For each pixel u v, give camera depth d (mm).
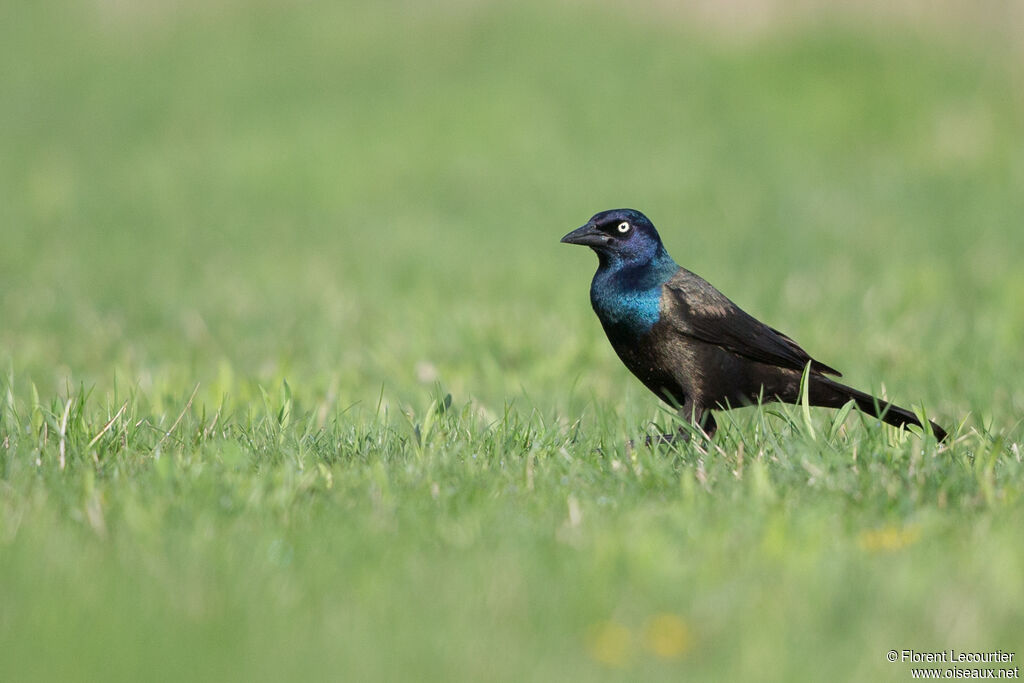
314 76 31719
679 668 4926
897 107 27203
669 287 8797
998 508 6625
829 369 8805
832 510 6574
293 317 15078
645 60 30609
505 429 8352
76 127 29781
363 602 5469
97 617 5309
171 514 6547
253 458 7828
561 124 27906
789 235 19656
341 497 6938
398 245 20125
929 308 14516
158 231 21922
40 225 22375
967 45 28922
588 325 13609
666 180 24281
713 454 7715
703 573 5637
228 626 5246
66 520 6512
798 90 28297
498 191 24109
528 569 5719
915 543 6051
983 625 5168
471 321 13789
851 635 5117
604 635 5141
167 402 10211
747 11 31094
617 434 8609
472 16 33906
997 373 11078
